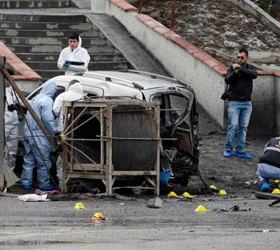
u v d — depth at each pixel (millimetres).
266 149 29359
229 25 51062
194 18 51469
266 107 42844
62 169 27656
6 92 30297
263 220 21922
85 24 50312
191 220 21906
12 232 19453
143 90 27938
